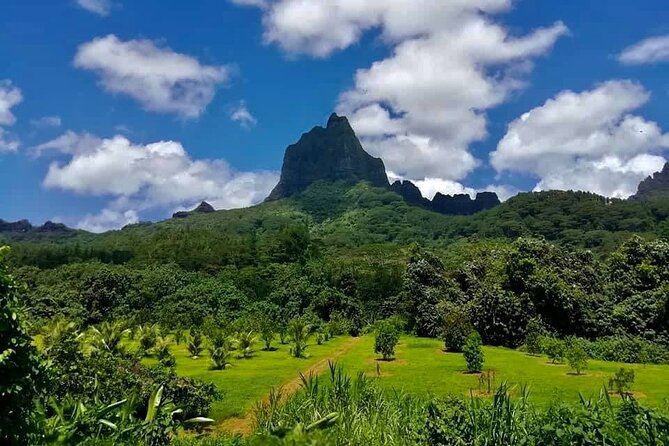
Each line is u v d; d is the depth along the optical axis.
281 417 9.14
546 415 8.55
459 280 57.94
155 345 37.09
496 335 45.19
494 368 31.14
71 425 6.28
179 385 16.89
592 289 48.22
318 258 105.88
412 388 23.86
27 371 5.29
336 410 8.95
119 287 69.75
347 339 59.47
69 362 13.45
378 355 39.72
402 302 61.97
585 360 28.78
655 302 42.94
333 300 71.31
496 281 49.09
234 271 89.06
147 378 15.94
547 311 45.47
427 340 49.53
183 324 62.00
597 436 7.43
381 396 10.46
